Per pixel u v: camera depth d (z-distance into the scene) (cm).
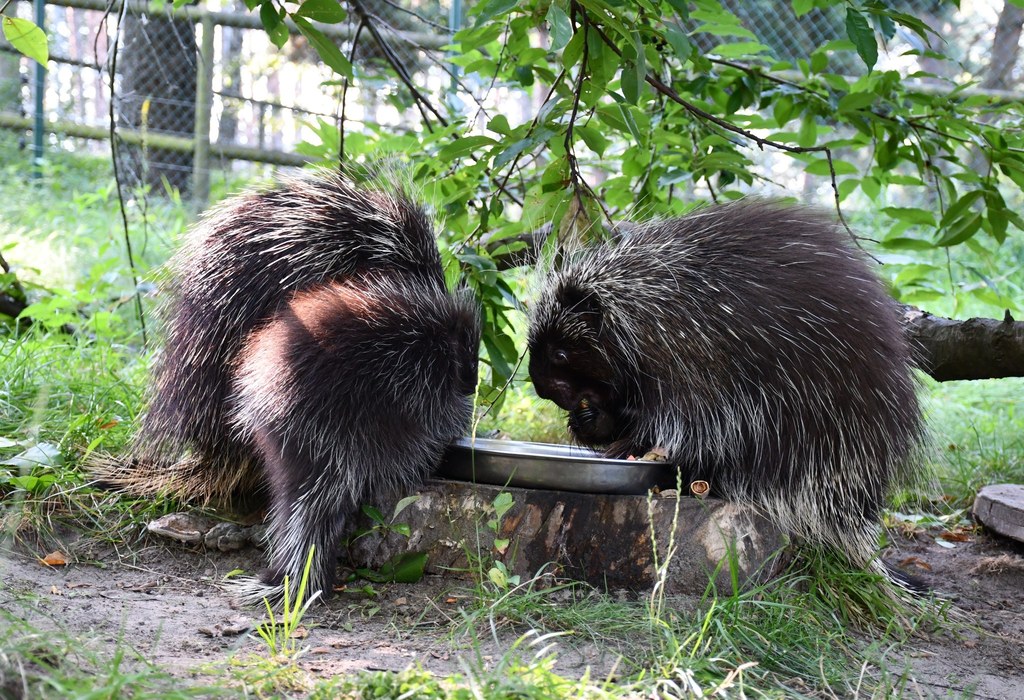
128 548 274
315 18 282
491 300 336
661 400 268
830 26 761
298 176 296
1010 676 228
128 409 340
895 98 364
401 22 866
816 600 244
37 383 351
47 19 825
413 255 282
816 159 382
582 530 254
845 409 258
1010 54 782
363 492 256
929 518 366
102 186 761
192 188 797
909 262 375
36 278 531
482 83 457
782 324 258
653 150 379
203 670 175
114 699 150
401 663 197
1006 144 348
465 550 254
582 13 246
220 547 274
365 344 245
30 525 272
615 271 280
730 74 382
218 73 1019
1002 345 345
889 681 201
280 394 239
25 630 177
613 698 169
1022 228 339
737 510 253
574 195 307
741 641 213
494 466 257
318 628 222
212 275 275
